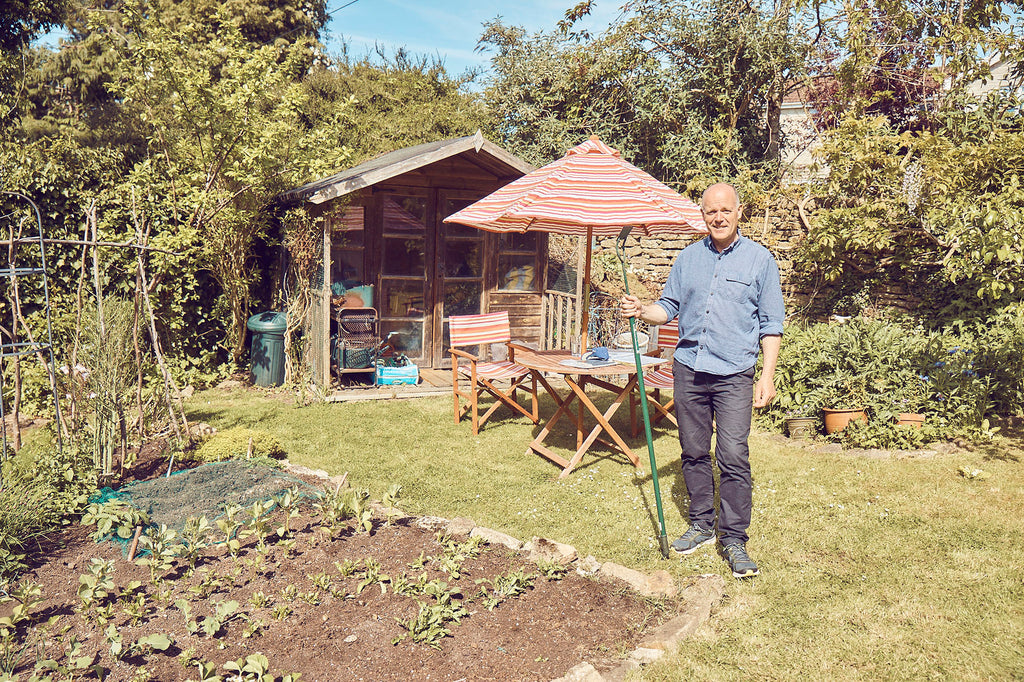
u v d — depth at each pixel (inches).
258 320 362.6
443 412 307.4
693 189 557.9
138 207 346.9
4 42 638.5
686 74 606.9
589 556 155.3
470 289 409.7
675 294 169.2
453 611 131.8
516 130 671.8
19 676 110.0
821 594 145.9
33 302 336.2
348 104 386.6
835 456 238.7
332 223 343.0
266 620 128.7
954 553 163.0
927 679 116.2
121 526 164.2
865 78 508.1
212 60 370.9
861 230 414.3
